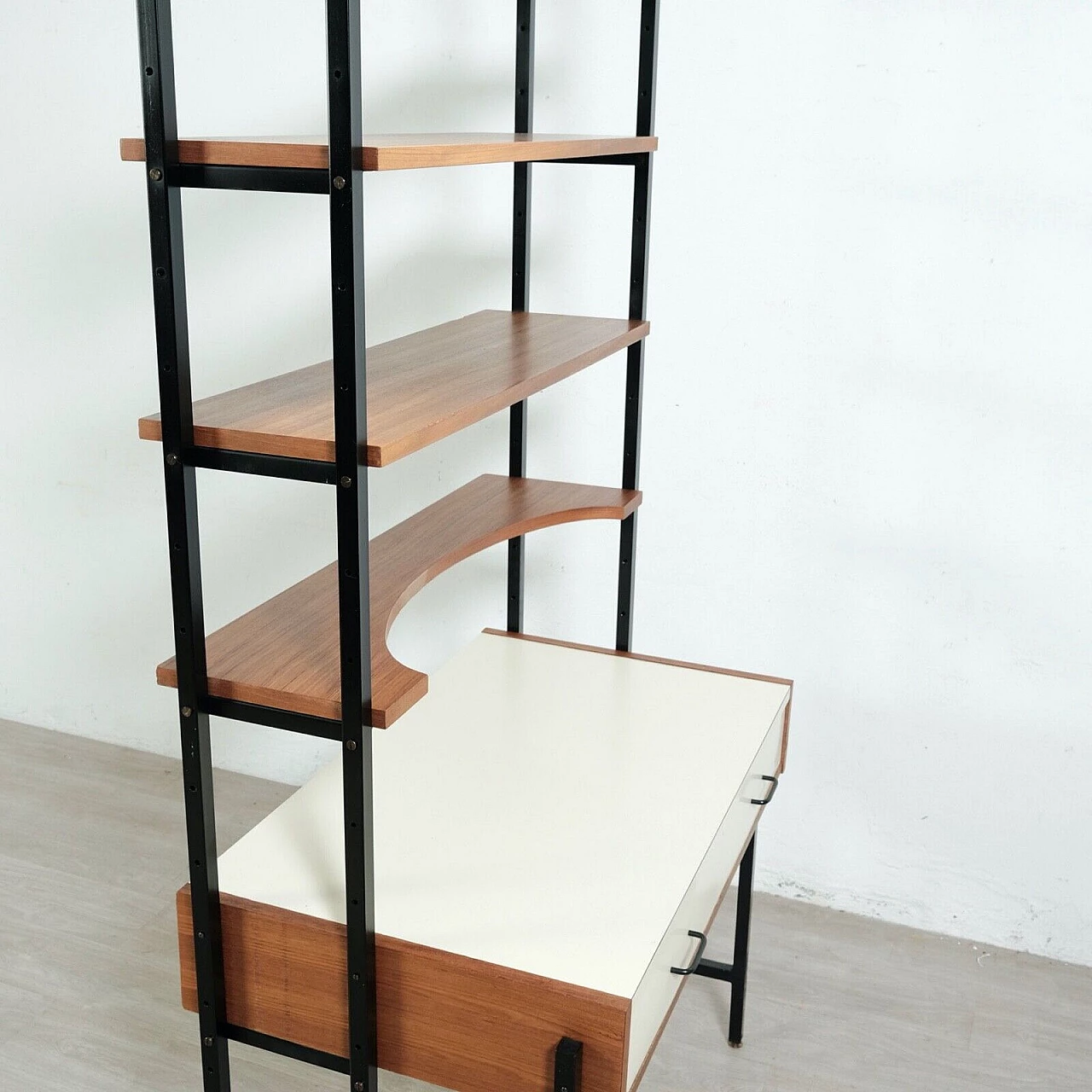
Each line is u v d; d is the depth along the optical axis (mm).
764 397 2404
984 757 2453
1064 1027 2289
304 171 1138
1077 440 2230
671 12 2258
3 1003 2221
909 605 2424
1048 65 2078
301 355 2684
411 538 1859
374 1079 1433
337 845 1571
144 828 2787
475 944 1378
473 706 1988
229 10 2529
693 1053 2191
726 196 2318
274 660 1389
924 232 2223
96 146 2695
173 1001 2250
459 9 2385
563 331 2004
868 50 2168
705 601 2574
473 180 2473
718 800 1713
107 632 3078
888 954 2496
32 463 2992
